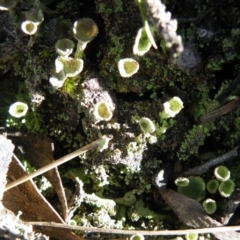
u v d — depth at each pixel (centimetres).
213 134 17
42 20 16
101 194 17
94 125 16
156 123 16
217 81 16
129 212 17
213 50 16
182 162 17
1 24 17
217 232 16
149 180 17
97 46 17
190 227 16
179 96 17
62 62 16
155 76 16
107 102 16
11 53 17
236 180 16
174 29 14
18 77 18
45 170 16
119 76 17
